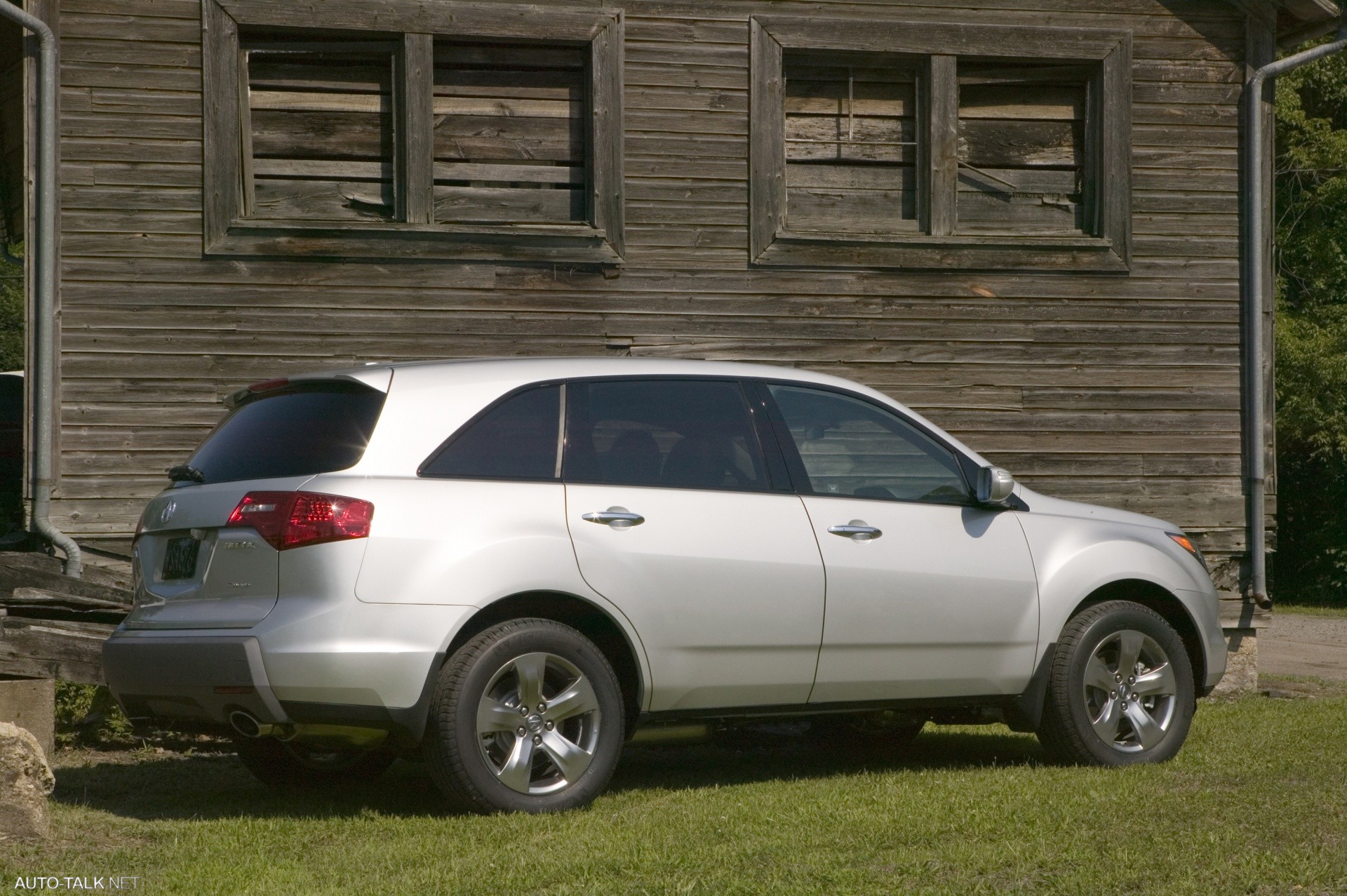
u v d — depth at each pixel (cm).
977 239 1121
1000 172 1150
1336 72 2984
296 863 534
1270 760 728
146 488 984
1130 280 1148
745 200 1088
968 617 707
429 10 1038
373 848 550
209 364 998
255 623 581
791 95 1116
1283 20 1209
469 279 1041
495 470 620
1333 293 2955
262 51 1030
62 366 974
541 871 499
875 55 1117
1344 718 895
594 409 653
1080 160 1162
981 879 485
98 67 991
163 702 614
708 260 1080
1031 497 761
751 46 1091
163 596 631
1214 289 1162
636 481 648
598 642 652
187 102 1003
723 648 651
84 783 741
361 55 1048
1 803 563
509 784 600
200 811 652
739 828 566
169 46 1002
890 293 1109
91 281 983
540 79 1072
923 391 1110
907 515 706
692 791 669
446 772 591
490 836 563
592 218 1064
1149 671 752
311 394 636
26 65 977
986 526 725
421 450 609
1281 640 1794
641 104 1074
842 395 719
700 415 677
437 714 590
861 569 682
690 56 1083
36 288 970
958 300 1119
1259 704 1016
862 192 1125
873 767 776
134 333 988
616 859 512
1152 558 764
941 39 1121
